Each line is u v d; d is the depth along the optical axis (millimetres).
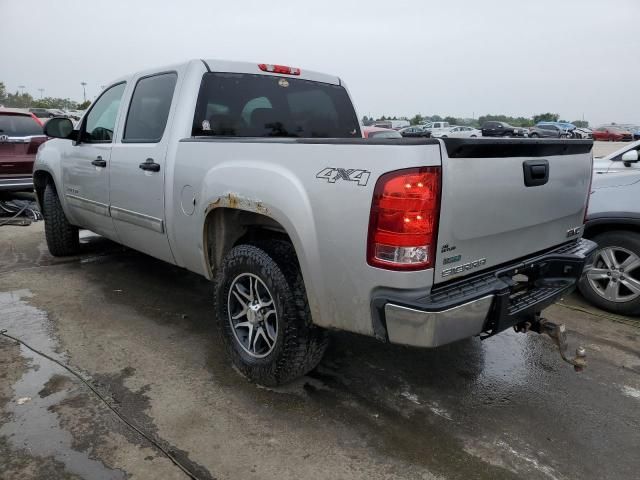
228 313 3045
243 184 2715
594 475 2322
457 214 2227
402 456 2410
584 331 3889
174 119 3393
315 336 2711
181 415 2674
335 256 2336
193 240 3236
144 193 3611
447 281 2307
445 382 3090
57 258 5469
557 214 2893
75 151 4578
